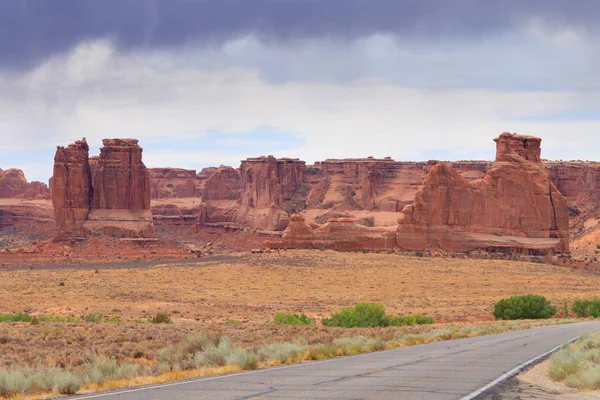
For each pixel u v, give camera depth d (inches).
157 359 1528.1
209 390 990.4
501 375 1170.0
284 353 1450.5
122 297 5324.8
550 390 1004.6
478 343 1984.5
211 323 3476.9
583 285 6432.1
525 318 4352.9
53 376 1072.8
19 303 4918.8
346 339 1889.8
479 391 979.3
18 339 2075.5
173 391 987.9
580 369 1114.1
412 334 2390.5
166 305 4845.0
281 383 1058.1
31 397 981.8
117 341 2108.8
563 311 4822.8
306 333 2516.0
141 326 2891.2
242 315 4333.2
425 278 6579.7
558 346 1815.9
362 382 1066.7
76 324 3038.9
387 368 1274.6
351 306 4975.4
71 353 1699.1
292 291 5841.5
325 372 1208.2
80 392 1034.7
